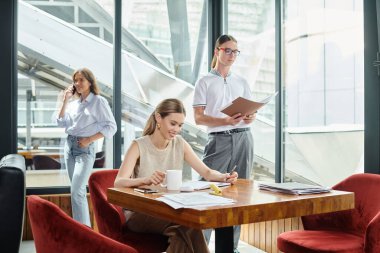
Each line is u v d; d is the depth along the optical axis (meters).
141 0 5.08
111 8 4.97
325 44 3.66
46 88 4.81
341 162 3.54
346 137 3.46
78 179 4.10
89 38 4.96
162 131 2.56
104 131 4.14
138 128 5.13
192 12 5.27
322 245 2.43
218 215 1.79
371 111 3.03
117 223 2.54
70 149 4.15
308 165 3.93
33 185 4.79
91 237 1.80
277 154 4.22
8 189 1.90
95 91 4.18
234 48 3.55
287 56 4.16
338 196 2.17
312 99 3.84
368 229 2.27
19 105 4.73
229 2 5.06
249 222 1.87
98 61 4.98
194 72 5.30
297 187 2.25
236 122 3.06
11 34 4.48
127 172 2.49
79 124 4.11
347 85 3.43
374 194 2.62
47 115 4.82
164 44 5.20
